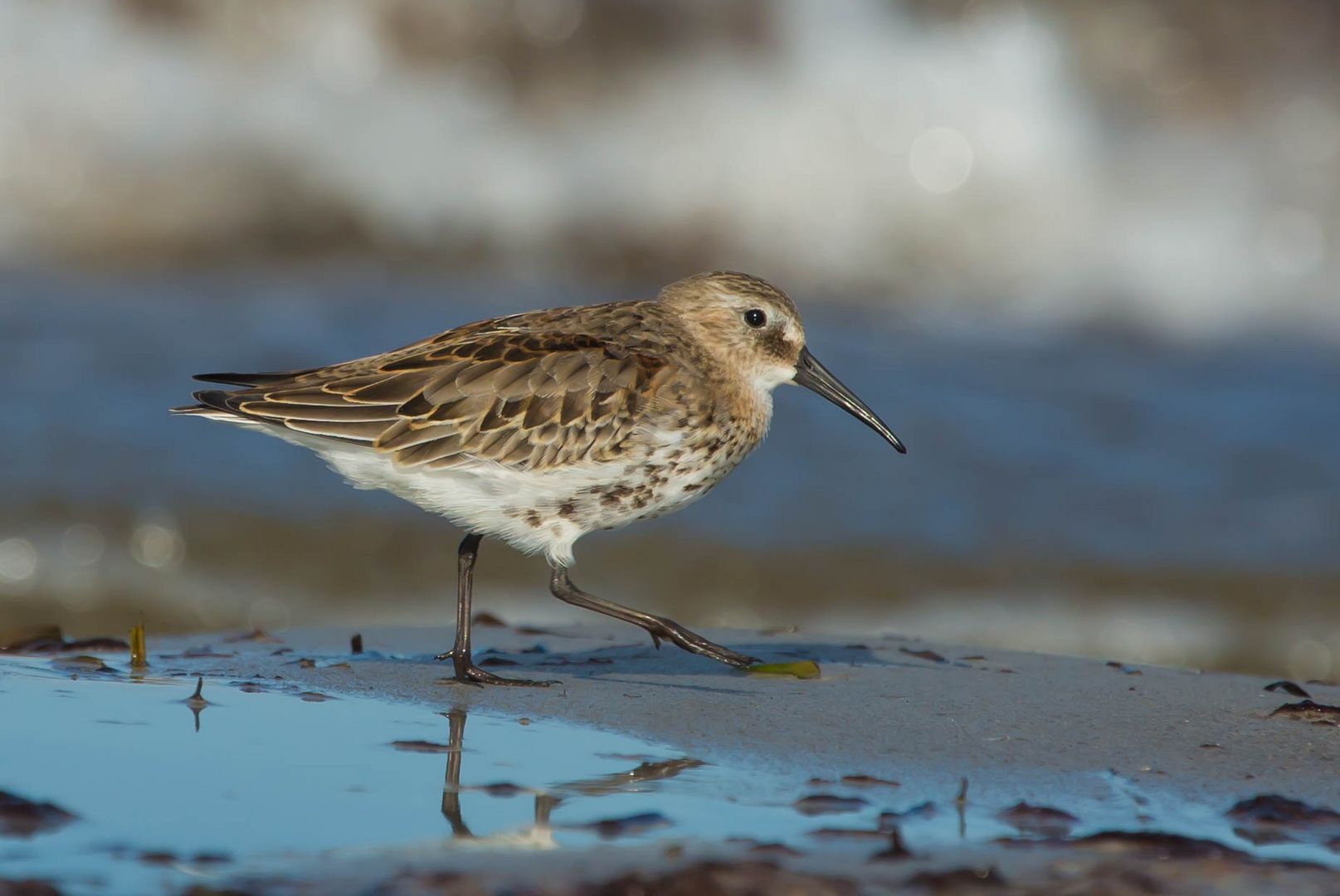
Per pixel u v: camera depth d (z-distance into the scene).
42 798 5.89
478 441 8.08
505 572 13.93
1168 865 5.48
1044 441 16.34
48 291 17.80
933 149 21.77
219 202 20.05
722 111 21.62
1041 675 8.59
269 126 20.42
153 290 18.22
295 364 15.92
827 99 21.88
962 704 7.78
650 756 6.71
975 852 5.58
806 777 6.46
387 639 9.42
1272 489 15.53
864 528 14.55
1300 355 19.70
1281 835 5.91
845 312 20.28
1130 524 14.84
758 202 21.44
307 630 9.77
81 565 13.12
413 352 8.41
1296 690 8.30
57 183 19.56
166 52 20.44
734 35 21.84
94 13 20.22
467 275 20.09
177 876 5.19
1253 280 21.56
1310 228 21.94
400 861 5.38
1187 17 22.73
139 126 20.00
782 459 15.66
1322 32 22.91
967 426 16.56
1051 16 22.31
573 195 21.12
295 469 14.96
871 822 5.91
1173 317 21.14
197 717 7.10
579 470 8.19
